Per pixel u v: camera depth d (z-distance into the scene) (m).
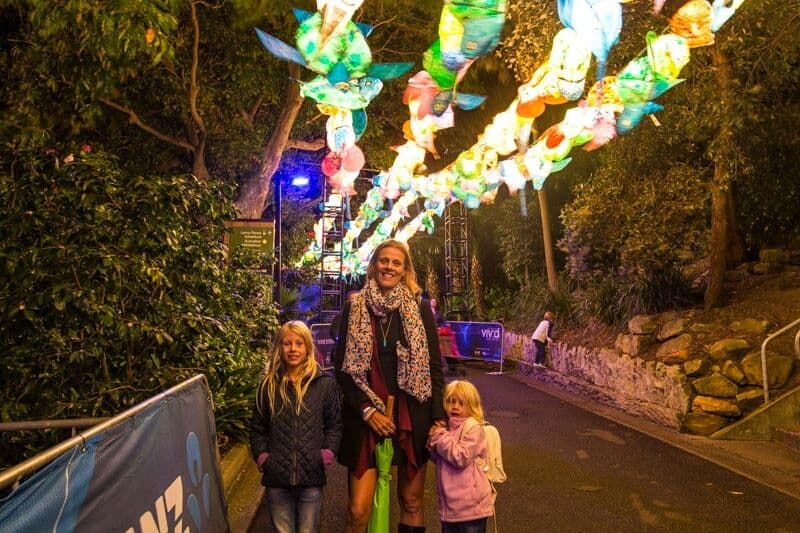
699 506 6.10
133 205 5.42
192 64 11.89
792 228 12.77
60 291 4.81
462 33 3.89
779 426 8.78
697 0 4.88
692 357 9.98
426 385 3.85
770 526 5.57
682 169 11.39
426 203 13.09
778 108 10.37
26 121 9.55
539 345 15.62
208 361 6.39
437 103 5.02
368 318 3.93
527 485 6.76
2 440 5.04
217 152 13.80
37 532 1.95
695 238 11.99
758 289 11.25
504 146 6.68
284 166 18.33
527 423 10.18
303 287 20.50
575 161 18.41
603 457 7.98
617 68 9.43
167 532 3.01
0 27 10.16
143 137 13.78
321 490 4.03
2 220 5.00
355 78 4.66
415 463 3.87
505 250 21.94
